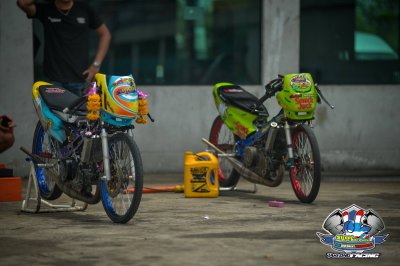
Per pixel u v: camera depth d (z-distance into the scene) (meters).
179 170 27.61
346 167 28.69
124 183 17.55
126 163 17.55
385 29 29.36
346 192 23.25
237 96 22.44
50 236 16.30
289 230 17.02
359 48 29.19
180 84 27.97
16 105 26.08
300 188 21.03
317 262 14.16
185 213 19.19
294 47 28.30
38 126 20.12
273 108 28.03
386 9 29.31
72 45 24.03
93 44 27.22
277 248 15.22
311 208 20.05
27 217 18.67
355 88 28.69
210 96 27.73
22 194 22.55
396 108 28.94
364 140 28.77
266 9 28.06
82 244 15.50
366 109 28.75
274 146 21.11
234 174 23.17
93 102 17.41
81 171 18.30
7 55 25.98
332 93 28.53
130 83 17.56
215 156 22.78
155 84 27.81
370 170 28.80
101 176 17.94
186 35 28.00
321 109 28.47
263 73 28.14
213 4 28.17
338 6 28.97
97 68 24.41
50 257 14.40
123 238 16.06
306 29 28.84
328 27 28.95
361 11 29.16
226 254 14.64
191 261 14.09
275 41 28.17
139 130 27.25
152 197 21.98
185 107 27.59
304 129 20.50
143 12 27.64
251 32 28.39
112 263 13.93
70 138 18.59
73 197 18.81
